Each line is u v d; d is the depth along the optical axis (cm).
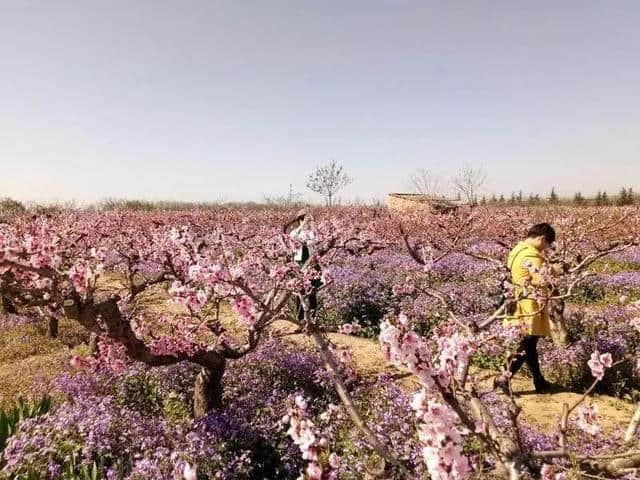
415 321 941
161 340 474
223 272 361
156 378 616
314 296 980
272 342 705
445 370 205
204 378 543
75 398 533
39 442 436
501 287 1039
